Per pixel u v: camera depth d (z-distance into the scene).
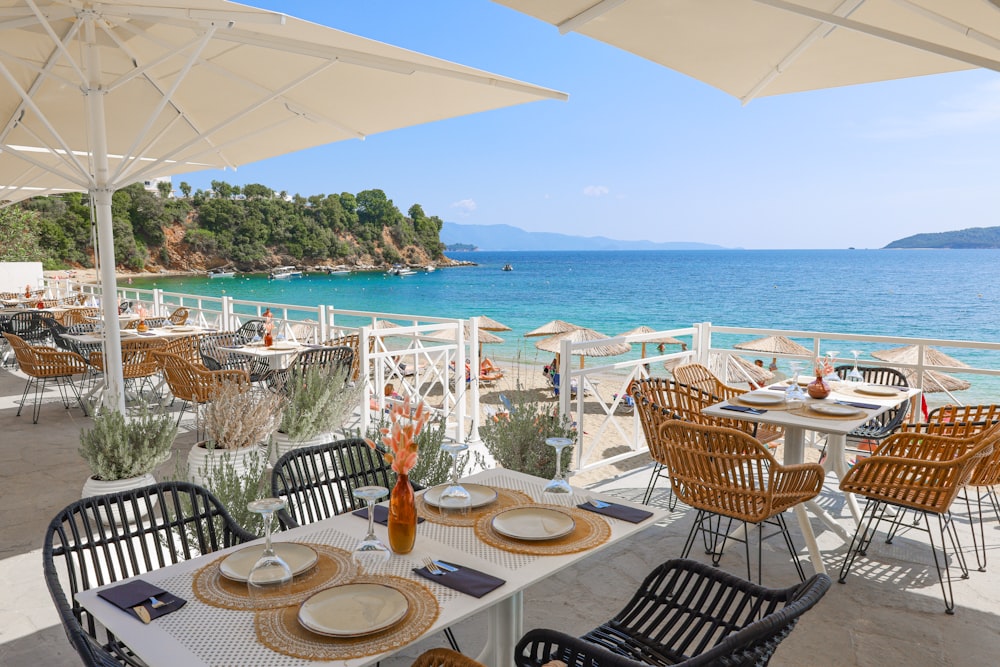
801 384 4.59
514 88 4.21
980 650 2.74
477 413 5.85
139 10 3.89
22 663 2.61
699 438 3.09
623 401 10.17
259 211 64.25
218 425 4.32
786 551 3.74
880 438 4.34
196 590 1.75
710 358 6.11
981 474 3.38
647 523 2.20
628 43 3.40
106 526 3.77
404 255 76.44
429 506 2.37
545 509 2.26
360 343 5.84
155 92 5.30
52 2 3.96
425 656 1.78
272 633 1.53
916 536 3.96
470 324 5.88
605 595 3.21
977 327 36.72
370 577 1.82
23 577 3.31
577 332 11.99
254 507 1.71
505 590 1.74
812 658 2.67
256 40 4.10
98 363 7.20
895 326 37.75
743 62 3.71
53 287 15.97
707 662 1.38
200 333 7.51
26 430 6.33
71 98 5.36
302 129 5.86
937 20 2.82
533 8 2.92
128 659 1.86
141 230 57.94
